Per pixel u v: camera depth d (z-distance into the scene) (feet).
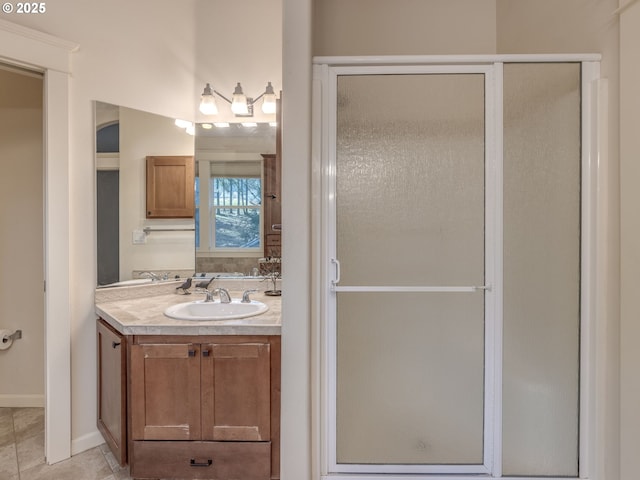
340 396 5.31
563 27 5.37
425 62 5.09
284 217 4.94
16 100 8.04
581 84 4.99
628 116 4.40
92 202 6.57
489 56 5.05
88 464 6.17
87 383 6.56
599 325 4.92
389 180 5.22
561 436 5.21
